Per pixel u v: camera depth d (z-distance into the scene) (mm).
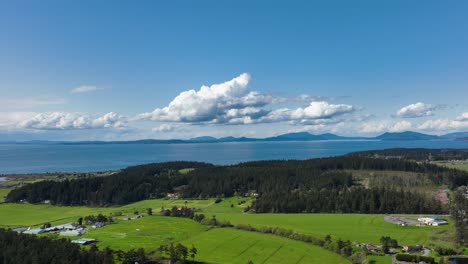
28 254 115688
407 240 149625
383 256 129625
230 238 160875
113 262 123875
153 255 138625
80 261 119000
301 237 154750
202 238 162125
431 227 172875
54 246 124812
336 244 140375
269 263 127375
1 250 117938
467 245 139250
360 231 167750
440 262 116938
